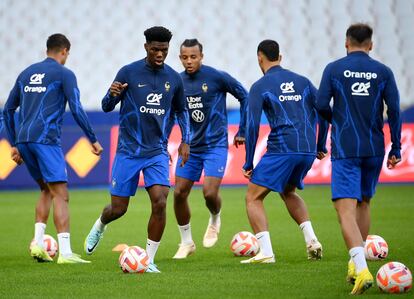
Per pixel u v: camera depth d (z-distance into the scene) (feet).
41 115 99.86
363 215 85.51
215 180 112.06
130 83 90.84
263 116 209.67
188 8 270.05
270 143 95.50
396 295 73.77
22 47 264.52
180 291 76.84
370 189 83.51
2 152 211.82
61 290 78.13
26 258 105.09
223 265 95.50
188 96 112.37
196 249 114.73
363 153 79.25
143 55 266.98
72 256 99.71
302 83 96.37
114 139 213.25
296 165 95.45
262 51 97.19
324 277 84.79
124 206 95.04
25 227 142.20
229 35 269.23
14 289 79.10
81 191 211.61
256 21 270.26
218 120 113.19
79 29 267.80
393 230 131.64
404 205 172.04
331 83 80.69
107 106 91.66
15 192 208.95
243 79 266.57
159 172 90.38
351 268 77.66
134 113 90.89
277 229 135.95
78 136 211.82
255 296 74.13
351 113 79.82
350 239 75.87
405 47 265.54
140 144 91.09
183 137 95.35
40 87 100.27
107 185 214.90
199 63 112.47
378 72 80.28
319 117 96.53
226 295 74.69
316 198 188.24
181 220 106.52
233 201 184.96
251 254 104.63
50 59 102.01
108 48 266.57
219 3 270.46
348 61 80.64
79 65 264.11
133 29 268.41
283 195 100.68
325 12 269.64
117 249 113.09
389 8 266.98
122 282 82.33
